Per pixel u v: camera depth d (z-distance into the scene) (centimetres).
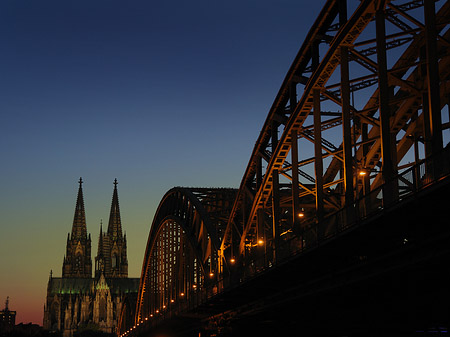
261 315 6981
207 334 9869
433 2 3641
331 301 5128
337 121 5894
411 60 5134
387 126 4012
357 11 4466
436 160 3022
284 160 6444
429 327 4666
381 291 4316
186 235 10956
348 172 4531
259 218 7206
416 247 3369
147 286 16938
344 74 4694
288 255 5062
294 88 5950
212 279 9031
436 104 3516
